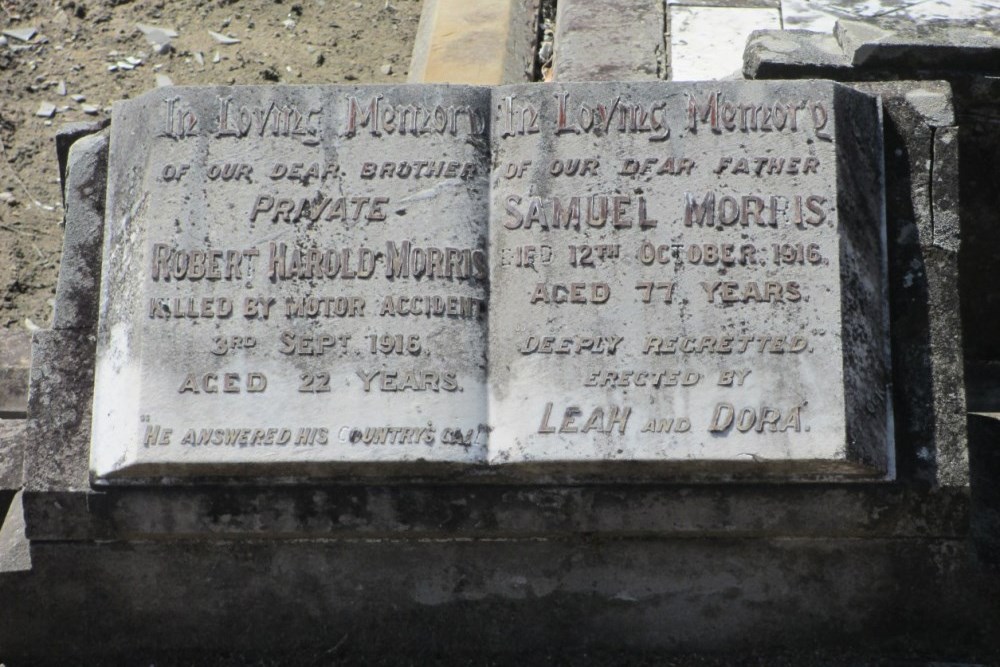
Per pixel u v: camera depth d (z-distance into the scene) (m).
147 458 3.88
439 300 3.95
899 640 4.06
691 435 3.85
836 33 4.97
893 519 3.95
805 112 4.02
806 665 4.03
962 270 5.12
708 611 4.07
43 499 4.01
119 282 4.09
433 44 6.76
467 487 3.95
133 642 4.13
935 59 4.73
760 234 3.95
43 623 4.13
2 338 5.32
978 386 5.07
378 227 3.98
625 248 3.96
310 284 3.96
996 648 4.05
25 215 6.32
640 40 6.21
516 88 4.07
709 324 3.91
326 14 7.67
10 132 6.71
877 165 4.13
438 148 4.03
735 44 6.19
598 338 3.91
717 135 4.01
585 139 4.02
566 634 4.09
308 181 4.01
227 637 4.12
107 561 4.08
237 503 3.97
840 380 3.86
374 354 3.92
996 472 4.29
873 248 4.05
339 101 4.05
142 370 3.92
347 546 4.05
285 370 3.91
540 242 3.97
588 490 3.93
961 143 4.93
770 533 3.96
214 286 3.96
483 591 4.07
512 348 3.92
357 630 4.11
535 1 7.27
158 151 4.05
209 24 7.51
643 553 4.03
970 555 4.01
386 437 3.87
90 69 7.12
